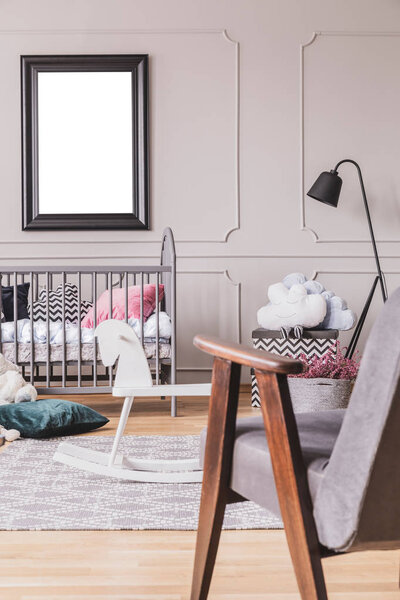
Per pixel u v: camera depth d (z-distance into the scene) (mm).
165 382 3801
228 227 4230
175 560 1396
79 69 4176
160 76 4215
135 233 4207
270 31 4234
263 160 4238
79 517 1679
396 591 1235
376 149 4254
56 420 2699
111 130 4211
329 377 2855
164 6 4215
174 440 2637
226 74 4230
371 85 4254
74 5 4188
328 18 4238
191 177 4227
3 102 4176
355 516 793
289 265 4223
